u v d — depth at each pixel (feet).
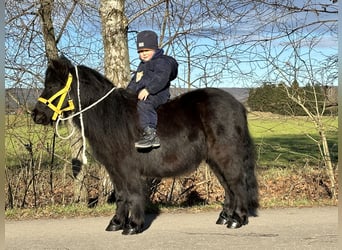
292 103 27.84
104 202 26.13
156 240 18.40
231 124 19.48
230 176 19.56
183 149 19.47
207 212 23.80
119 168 18.99
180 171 19.66
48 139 25.82
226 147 19.39
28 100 25.09
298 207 24.80
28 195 26.81
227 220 20.80
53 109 18.63
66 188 27.27
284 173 31.96
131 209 19.24
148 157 19.20
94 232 19.84
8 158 25.86
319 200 26.61
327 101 27.61
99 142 18.99
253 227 20.36
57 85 18.71
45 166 26.30
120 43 25.36
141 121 18.79
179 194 27.94
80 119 18.93
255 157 20.86
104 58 25.86
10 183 25.82
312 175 29.73
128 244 17.90
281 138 37.65
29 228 20.75
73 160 26.09
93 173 26.43
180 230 19.99
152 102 18.94
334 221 21.48
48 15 26.37
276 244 17.70
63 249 17.46
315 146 35.04
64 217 22.89
